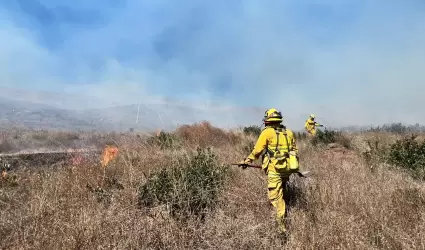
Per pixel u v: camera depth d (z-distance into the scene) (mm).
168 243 3912
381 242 3760
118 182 5602
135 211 4531
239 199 5023
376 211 4379
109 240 3725
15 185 5859
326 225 4074
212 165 5848
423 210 4492
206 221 4422
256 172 6031
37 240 3730
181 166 5715
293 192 5246
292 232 4148
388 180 5883
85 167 6250
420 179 6707
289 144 4938
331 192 5066
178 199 4777
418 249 3561
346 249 3582
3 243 3713
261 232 4184
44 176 6008
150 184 5152
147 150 7449
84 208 4406
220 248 3857
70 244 3605
